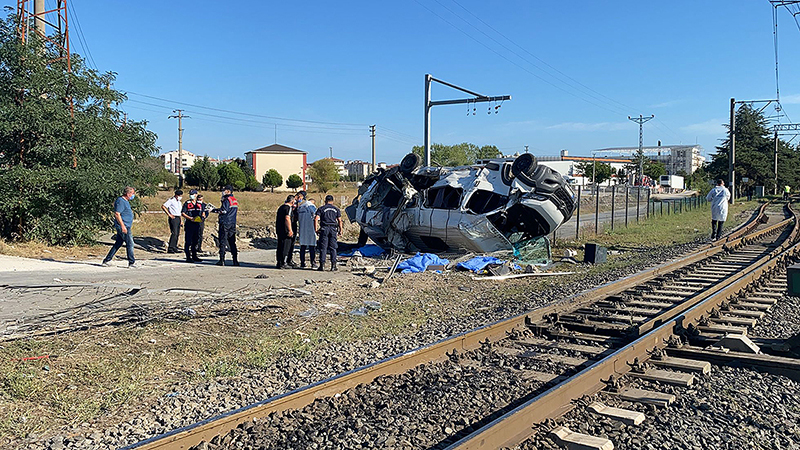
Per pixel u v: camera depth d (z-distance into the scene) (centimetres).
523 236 1683
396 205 1770
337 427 515
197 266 1530
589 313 984
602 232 2589
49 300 993
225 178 8581
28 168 1722
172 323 852
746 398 600
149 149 2072
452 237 1617
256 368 696
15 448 478
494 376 662
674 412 561
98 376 644
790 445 497
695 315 923
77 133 1777
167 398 593
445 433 513
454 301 1118
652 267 1520
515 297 1144
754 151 7956
